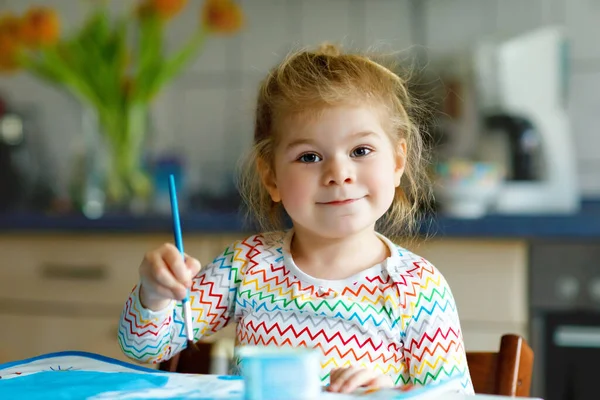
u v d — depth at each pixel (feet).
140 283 3.24
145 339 3.25
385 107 3.70
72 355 3.27
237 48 9.27
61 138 9.57
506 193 7.67
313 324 3.48
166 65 8.83
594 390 6.72
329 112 3.51
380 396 2.51
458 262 6.86
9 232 7.77
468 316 6.85
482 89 7.96
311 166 3.52
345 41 9.01
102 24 8.76
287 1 9.18
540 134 7.71
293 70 3.76
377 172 3.51
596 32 8.59
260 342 3.54
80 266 7.70
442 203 7.36
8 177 9.20
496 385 3.56
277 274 3.63
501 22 8.74
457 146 8.13
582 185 8.63
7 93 9.71
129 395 2.58
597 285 6.70
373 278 3.54
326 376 3.40
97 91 8.72
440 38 8.83
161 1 8.65
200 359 3.91
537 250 6.78
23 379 2.83
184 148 9.39
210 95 9.34
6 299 7.88
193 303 3.60
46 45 8.71
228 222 7.19
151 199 8.69
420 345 3.42
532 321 6.79
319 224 3.50
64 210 8.76
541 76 7.73
